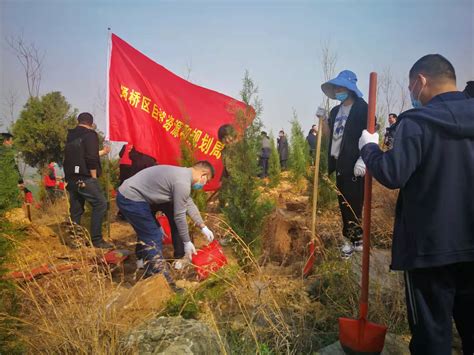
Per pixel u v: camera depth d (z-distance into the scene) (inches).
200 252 156.8
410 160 77.4
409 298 84.6
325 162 208.8
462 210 76.6
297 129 544.1
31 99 485.7
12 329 106.0
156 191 155.0
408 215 82.0
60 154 494.6
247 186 167.3
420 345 82.0
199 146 218.7
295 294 129.4
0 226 117.3
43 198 335.9
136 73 213.9
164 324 109.7
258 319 122.6
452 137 76.5
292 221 202.7
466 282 81.4
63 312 105.5
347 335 100.8
